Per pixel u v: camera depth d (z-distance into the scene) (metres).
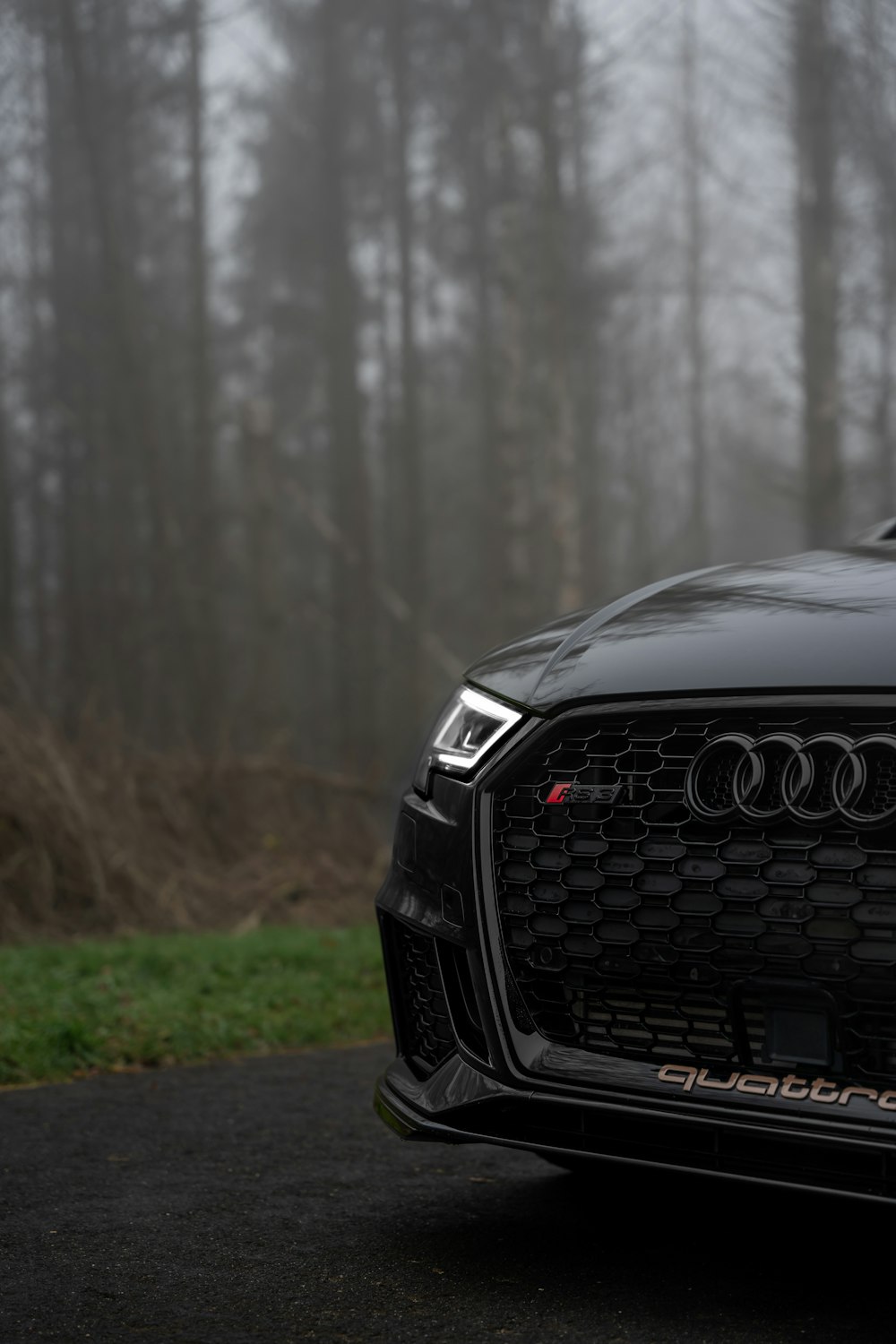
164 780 10.17
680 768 2.31
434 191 30.41
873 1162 2.08
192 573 27.75
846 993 2.12
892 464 23.16
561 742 2.46
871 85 17.59
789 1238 2.67
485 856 2.51
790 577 2.72
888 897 2.09
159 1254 2.53
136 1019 4.94
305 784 11.02
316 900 9.85
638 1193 3.00
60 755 9.14
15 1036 4.45
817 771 2.16
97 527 30.44
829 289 18.23
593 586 32.91
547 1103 2.38
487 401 31.47
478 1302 2.31
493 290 31.25
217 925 9.00
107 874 8.80
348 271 29.36
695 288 26.25
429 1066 2.70
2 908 8.28
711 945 2.24
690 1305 2.31
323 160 29.08
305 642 33.72
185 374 29.86
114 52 24.86
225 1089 4.02
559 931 2.41
